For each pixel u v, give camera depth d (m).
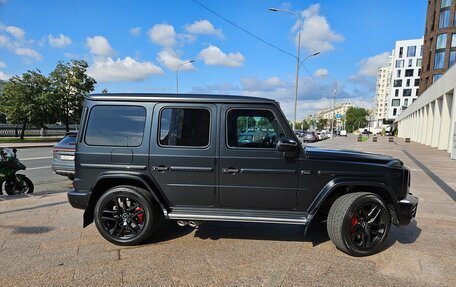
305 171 3.72
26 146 22.58
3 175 6.83
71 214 5.29
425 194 7.55
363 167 3.76
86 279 3.14
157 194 3.86
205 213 3.86
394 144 33.38
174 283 3.08
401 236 4.46
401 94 97.88
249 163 3.77
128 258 3.62
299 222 3.72
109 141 3.93
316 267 3.45
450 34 43.28
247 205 3.85
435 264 3.58
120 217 3.96
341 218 3.65
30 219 5.02
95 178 3.94
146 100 3.90
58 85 33.19
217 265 3.47
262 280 3.15
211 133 3.81
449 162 14.95
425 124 33.25
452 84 20.48
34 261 3.52
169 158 3.84
